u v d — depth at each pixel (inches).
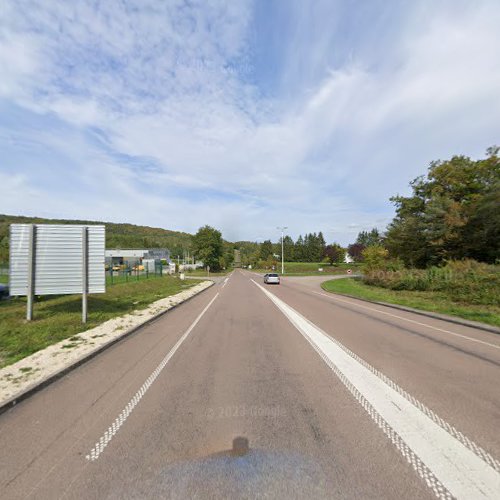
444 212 1071.0
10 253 381.1
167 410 150.5
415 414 144.3
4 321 369.7
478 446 118.6
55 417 144.6
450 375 197.3
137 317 409.4
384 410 148.3
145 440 124.0
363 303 615.8
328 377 193.6
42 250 390.3
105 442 123.0
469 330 346.3
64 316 406.6
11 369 204.2
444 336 313.0
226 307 544.1
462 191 1178.6
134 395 169.2
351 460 109.7
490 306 538.3
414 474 102.4
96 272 394.9
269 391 172.2
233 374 200.5
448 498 92.0
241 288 1045.2
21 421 141.2
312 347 267.0
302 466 106.4
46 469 107.0
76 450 118.0
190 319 419.2
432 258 1135.6
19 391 167.6
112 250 3083.2
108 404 158.1
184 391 173.8
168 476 102.2
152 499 92.0
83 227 392.5
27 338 289.7
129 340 298.8
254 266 5078.7
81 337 295.3
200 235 3068.4
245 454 113.6
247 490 95.0
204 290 952.3
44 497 93.8
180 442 122.3
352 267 3432.6
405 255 1254.3
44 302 526.0
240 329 348.2
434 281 814.5
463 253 1032.8
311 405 154.2
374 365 217.6
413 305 553.6
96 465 108.7
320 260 5157.5
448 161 1251.8
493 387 177.3
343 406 152.9
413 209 1362.0
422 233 1139.3
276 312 481.7
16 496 94.3
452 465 107.2
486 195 945.5
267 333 325.4
